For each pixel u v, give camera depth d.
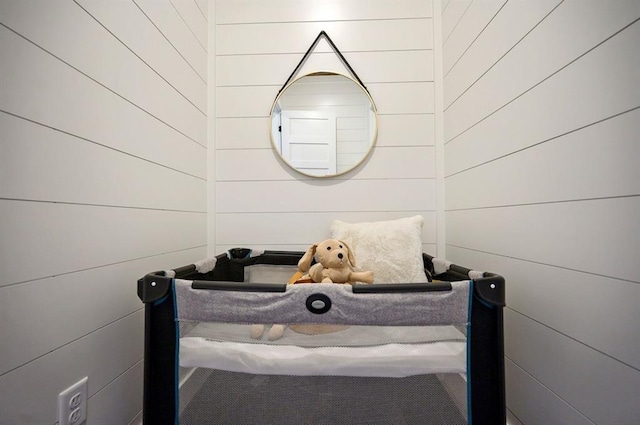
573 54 0.65
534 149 0.77
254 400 0.62
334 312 0.60
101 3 0.75
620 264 0.55
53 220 0.61
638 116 0.52
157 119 0.99
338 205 1.38
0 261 0.52
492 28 0.96
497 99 0.94
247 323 0.61
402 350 0.61
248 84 1.40
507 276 0.88
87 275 0.70
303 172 1.38
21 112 0.55
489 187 0.99
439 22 1.36
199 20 1.31
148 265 0.93
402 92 1.38
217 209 1.39
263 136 1.40
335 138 1.38
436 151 1.36
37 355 0.58
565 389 0.67
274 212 1.39
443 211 1.35
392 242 1.13
